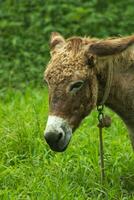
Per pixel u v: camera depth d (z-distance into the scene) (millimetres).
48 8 12992
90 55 7055
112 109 7793
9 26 12938
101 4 13656
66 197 7570
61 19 12961
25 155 8664
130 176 8203
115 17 13086
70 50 7078
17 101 10508
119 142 8836
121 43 6965
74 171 8195
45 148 8719
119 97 7605
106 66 7344
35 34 12781
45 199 7562
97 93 7320
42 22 12969
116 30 12891
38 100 10383
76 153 8641
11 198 7617
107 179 8188
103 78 7352
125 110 7711
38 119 9234
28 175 8203
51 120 6992
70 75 6957
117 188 7949
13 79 11664
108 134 9172
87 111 7219
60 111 7004
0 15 13273
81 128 9312
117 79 7520
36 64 12070
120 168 8312
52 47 7383
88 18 12914
